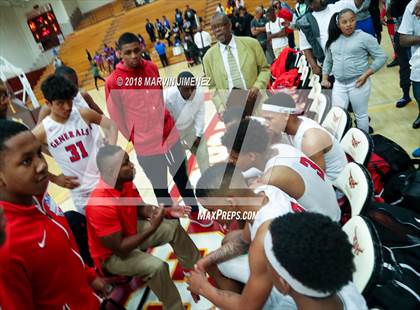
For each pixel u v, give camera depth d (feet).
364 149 5.01
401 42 8.00
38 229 3.37
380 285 3.65
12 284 3.11
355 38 7.30
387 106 10.17
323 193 3.62
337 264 2.08
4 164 3.05
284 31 12.70
